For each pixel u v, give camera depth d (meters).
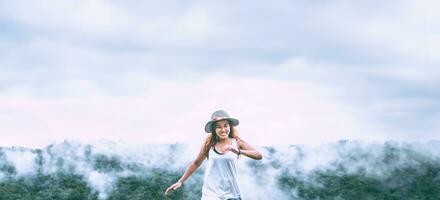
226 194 8.02
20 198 25.52
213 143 8.18
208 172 8.12
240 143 8.22
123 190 27.25
